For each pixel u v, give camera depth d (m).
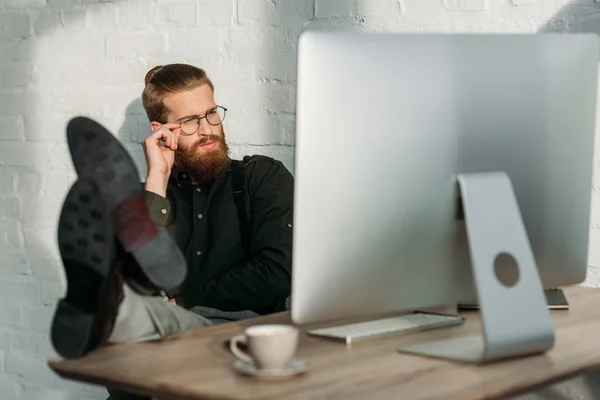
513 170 1.79
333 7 3.05
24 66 3.74
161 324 1.88
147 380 1.55
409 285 1.72
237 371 1.60
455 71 1.71
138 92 3.46
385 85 1.64
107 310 1.71
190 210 2.93
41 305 3.75
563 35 1.86
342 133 1.62
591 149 1.91
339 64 1.61
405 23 2.93
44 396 3.76
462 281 1.77
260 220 2.83
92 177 1.67
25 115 3.75
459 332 1.91
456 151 1.71
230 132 3.28
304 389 1.49
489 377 1.58
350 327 1.93
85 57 3.58
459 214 1.73
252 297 2.73
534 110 1.80
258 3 3.20
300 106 1.59
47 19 3.67
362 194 1.64
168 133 2.83
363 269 1.67
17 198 3.79
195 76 2.93
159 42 3.41
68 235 1.67
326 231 1.63
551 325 1.72
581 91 1.88
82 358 1.71
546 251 1.86
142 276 1.83
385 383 1.53
